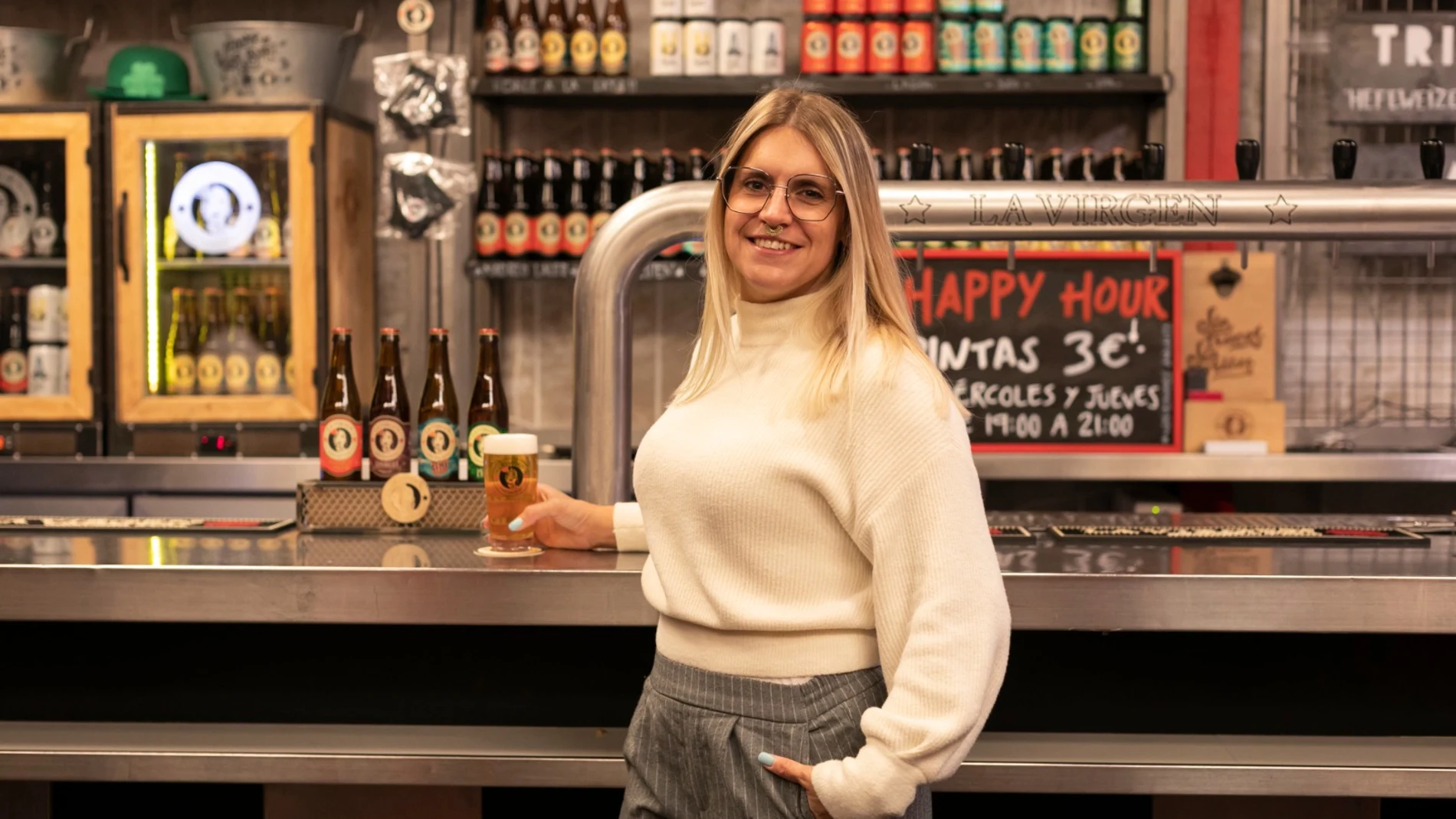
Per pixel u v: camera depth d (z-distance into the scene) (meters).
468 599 1.83
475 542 2.10
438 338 2.19
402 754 1.90
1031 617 1.81
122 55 4.06
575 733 2.01
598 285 2.14
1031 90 3.95
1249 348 3.83
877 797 1.28
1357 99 4.21
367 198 4.34
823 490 1.36
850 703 1.38
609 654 2.11
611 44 4.06
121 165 3.94
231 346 4.05
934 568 1.30
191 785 2.22
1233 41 4.09
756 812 1.38
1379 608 1.79
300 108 3.89
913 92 3.94
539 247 4.13
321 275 3.93
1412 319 4.38
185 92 4.16
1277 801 1.98
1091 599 1.80
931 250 3.79
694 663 1.45
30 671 2.12
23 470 3.95
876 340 1.39
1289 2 4.20
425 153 4.03
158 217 3.99
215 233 3.98
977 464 3.75
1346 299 4.38
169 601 1.84
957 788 1.87
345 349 2.20
